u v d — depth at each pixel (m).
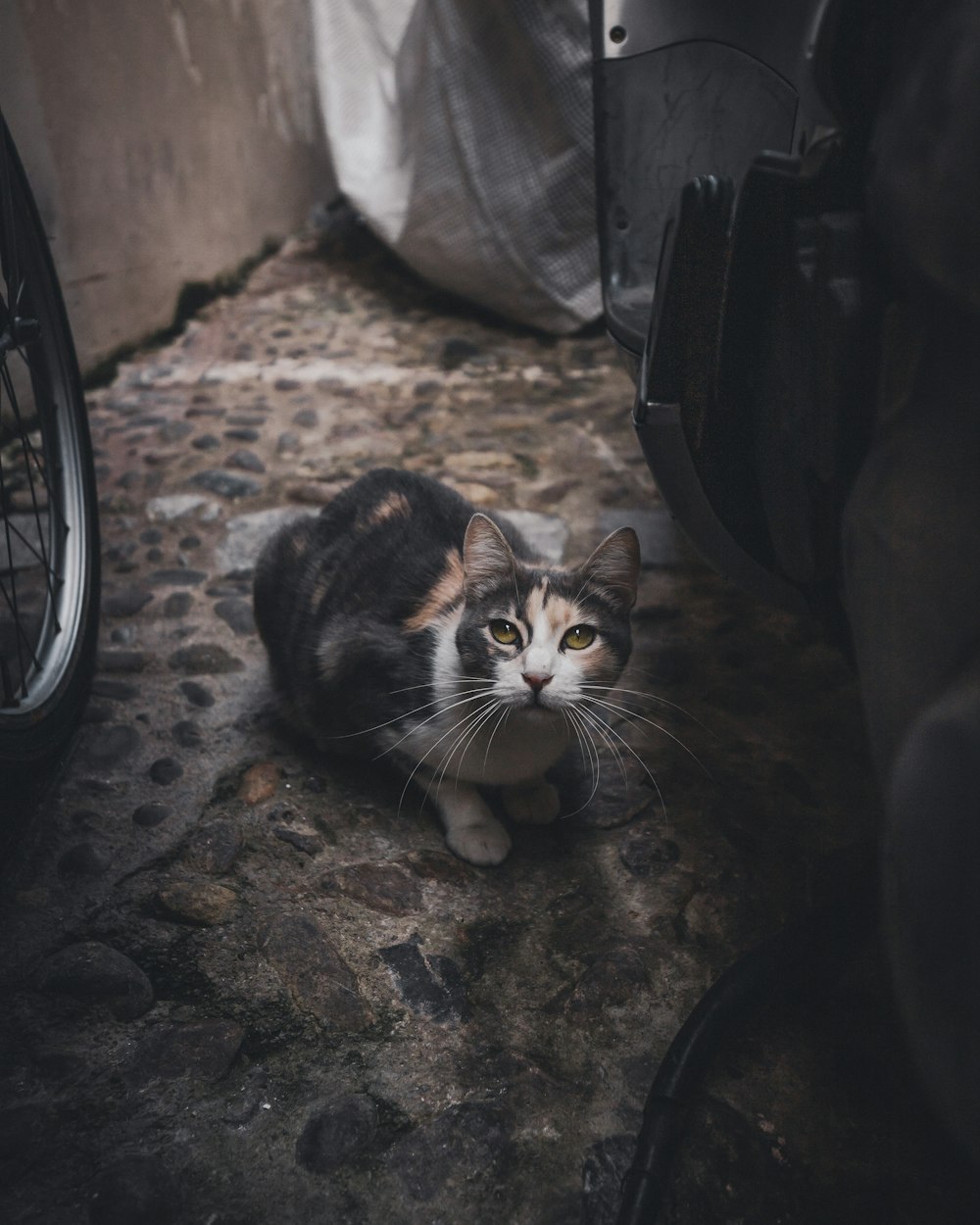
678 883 0.66
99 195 1.34
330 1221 0.50
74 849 0.67
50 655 0.72
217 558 0.98
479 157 1.43
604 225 0.79
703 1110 0.54
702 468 0.57
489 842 0.68
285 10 1.98
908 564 0.38
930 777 0.34
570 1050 0.57
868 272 0.46
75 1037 0.56
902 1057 0.57
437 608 0.68
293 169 2.07
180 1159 0.52
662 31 0.70
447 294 1.71
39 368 0.77
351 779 0.74
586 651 0.63
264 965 0.60
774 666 0.85
